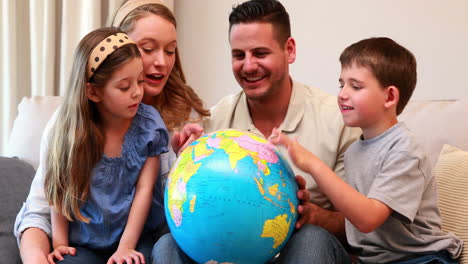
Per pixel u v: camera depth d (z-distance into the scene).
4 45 2.55
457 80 2.44
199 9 2.88
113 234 1.53
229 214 1.19
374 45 1.50
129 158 1.55
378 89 1.47
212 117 1.85
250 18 1.63
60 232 1.52
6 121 2.57
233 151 1.26
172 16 1.72
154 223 1.65
